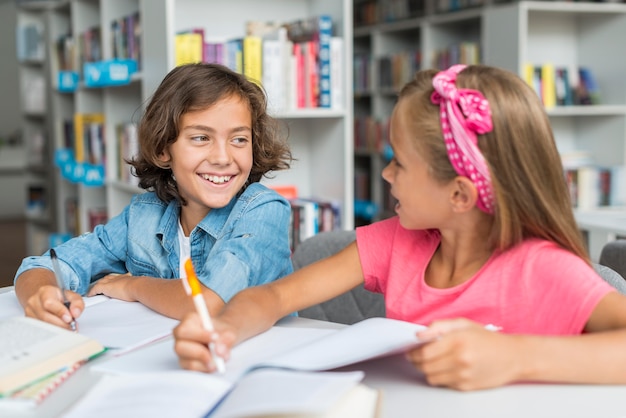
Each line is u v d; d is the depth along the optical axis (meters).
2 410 0.79
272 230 1.37
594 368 0.82
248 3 2.70
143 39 2.59
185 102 1.35
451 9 4.41
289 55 2.56
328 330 1.02
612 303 0.90
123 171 3.13
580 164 3.75
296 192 2.76
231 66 2.48
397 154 0.98
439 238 1.12
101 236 1.50
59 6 4.33
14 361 0.86
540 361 0.82
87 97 3.74
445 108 0.94
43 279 1.30
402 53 4.64
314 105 2.62
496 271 1.00
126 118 3.27
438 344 0.80
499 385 0.81
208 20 2.64
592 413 0.75
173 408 0.72
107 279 1.35
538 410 0.76
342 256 1.19
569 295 0.93
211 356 0.84
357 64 5.18
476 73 0.96
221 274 1.24
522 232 0.98
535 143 0.93
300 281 1.13
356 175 5.10
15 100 8.68
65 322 1.06
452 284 1.06
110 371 0.88
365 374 0.86
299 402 0.68
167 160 1.42
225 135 1.36
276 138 1.59
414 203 0.98
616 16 3.63
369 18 5.34
